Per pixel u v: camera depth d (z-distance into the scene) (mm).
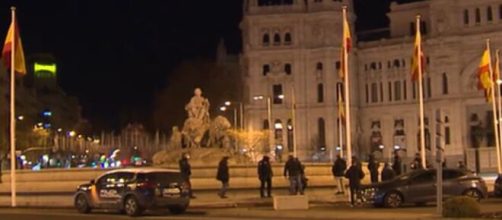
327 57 160500
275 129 162125
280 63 163625
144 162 119812
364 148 162375
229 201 48875
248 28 165375
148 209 39562
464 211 33656
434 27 155375
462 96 151500
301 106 161500
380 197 43688
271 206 45812
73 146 164375
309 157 157750
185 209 41250
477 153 146625
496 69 80062
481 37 150000
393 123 162250
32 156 135875
